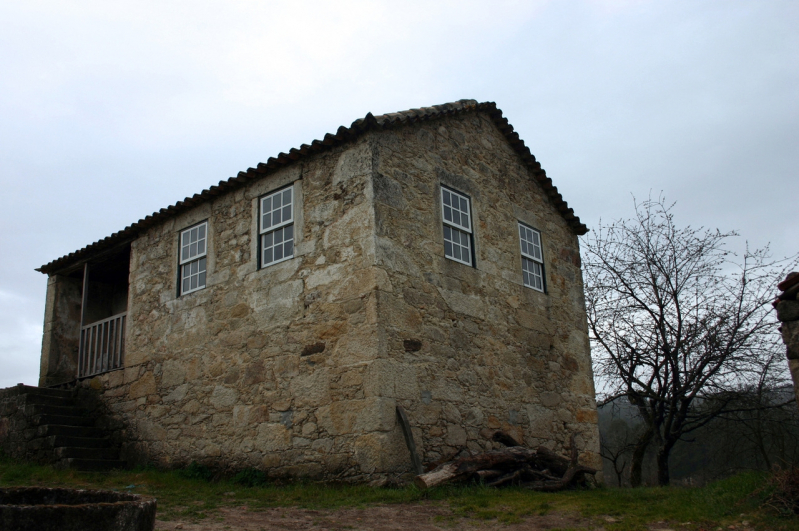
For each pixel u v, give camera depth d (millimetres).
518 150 10328
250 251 8578
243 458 7852
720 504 5355
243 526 5121
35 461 8977
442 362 7703
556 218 10789
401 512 5605
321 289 7645
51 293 11625
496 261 9109
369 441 6746
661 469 11625
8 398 9945
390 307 7230
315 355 7469
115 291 12312
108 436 9711
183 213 9703
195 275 9273
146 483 7480
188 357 8898
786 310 5117
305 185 8211
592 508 5750
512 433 8414
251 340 8195
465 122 9422
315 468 7133
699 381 11484
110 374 10031
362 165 7672
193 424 8555
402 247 7648
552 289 10078
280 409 7633
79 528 2936
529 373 9047
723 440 15383
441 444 7348
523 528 5090
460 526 5168
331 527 5098
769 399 11859
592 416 9945
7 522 2799
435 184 8461
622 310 12250
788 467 5582
